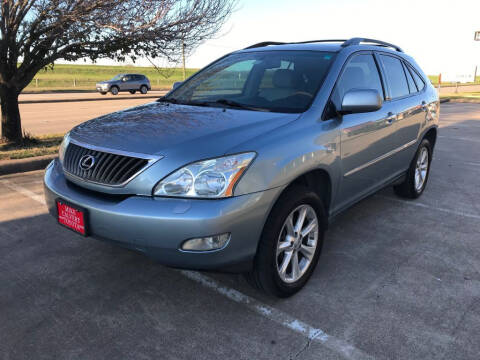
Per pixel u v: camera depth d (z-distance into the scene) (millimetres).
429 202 4832
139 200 2326
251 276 2615
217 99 3377
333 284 2988
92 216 2439
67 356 2225
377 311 2664
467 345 2350
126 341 2350
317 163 2762
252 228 2383
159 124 2744
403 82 4305
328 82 3113
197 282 2990
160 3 6777
